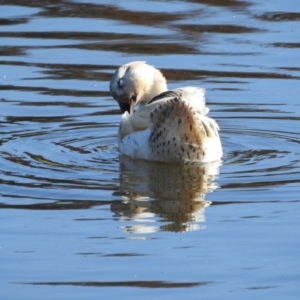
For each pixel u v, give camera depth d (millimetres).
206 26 22906
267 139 15625
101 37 22125
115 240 10711
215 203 11969
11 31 22609
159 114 13391
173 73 19453
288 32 22375
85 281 9648
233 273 9805
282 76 19250
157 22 23297
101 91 18500
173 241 10656
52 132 15922
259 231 10938
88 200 12109
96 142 15367
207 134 13867
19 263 10125
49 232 10984
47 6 24781
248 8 24516
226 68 19812
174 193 12367
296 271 9820
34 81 19062
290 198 12148
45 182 12898
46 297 9289
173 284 9562
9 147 14930
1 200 12125
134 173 13328
